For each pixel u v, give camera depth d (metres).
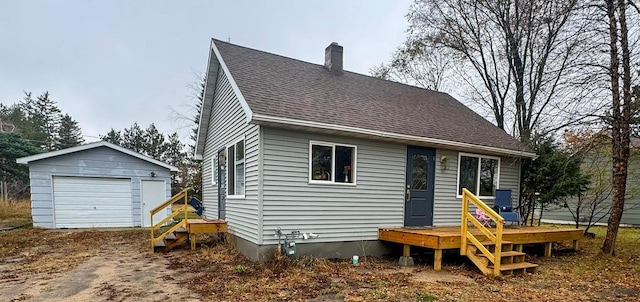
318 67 10.39
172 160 34.75
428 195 8.52
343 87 9.52
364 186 7.61
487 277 5.85
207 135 12.05
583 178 10.12
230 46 9.40
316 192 7.03
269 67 8.97
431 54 17.94
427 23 16.20
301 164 6.89
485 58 15.40
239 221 7.74
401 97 10.58
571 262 7.33
